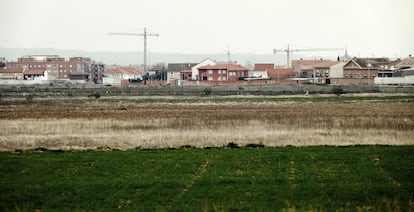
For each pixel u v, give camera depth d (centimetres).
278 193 9800
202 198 9544
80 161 13288
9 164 12988
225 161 13088
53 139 17488
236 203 9144
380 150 14462
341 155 13725
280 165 12531
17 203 9412
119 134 18275
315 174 11462
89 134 18400
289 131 18450
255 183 10650
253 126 19700
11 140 17275
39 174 11781
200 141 16812
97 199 9606
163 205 9150
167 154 14250
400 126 19200
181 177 11288
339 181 10725
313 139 16888
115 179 11150
